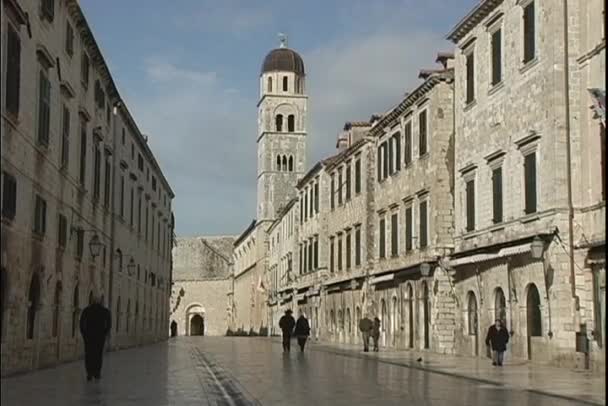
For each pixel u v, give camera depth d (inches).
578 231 1238.9
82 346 1509.6
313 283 3004.4
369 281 2276.1
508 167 1433.3
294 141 4562.0
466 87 1638.8
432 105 1796.3
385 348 2066.9
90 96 1560.0
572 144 1254.3
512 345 1411.2
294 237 3454.7
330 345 2390.5
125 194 2064.5
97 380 1003.9
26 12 1045.8
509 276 1424.7
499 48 1483.8
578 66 1258.6
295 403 759.7
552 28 1278.3
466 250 1588.3
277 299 3959.2
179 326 5556.1
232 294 5561.0
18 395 803.4
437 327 1742.1
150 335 2709.2
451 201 1760.6
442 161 1772.9
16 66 1005.2
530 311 1358.3
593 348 1184.8
